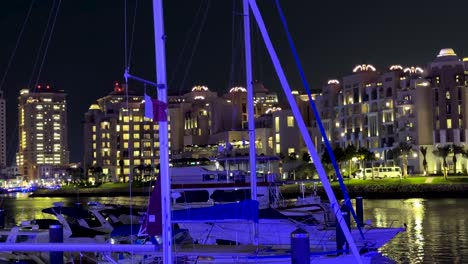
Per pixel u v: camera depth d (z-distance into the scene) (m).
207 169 45.59
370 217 86.69
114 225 49.91
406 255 48.91
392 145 193.50
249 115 36.12
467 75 192.00
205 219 31.89
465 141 186.88
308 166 191.50
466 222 75.56
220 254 28.58
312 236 35.97
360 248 34.03
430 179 166.50
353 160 192.50
